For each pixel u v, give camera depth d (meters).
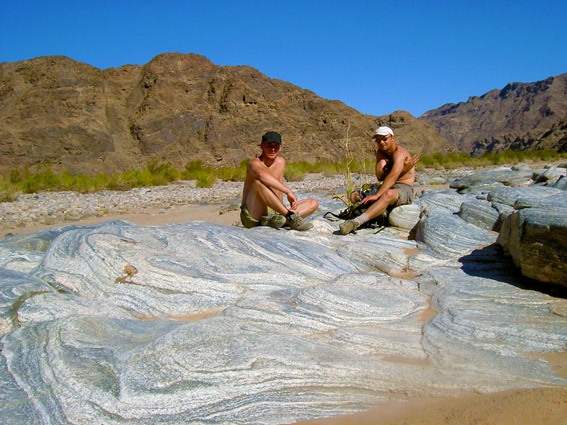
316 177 27.20
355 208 6.58
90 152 55.50
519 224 4.07
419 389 2.67
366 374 2.78
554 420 2.31
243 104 66.38
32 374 2.80
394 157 6.60
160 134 61.06
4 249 4.77
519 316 3.53
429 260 4.92
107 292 4.02
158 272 4.16
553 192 6.21
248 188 6.57
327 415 2.50
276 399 2.59
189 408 2.52
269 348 2.96
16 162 49.56
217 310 3.88
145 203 14.27
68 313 3.68
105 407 2.51
